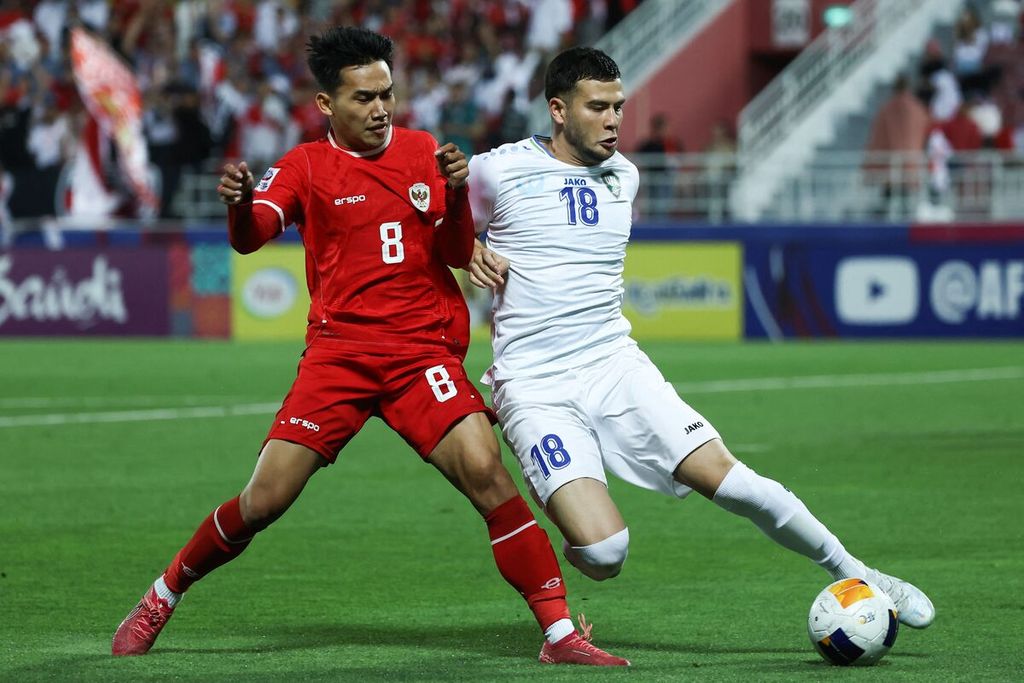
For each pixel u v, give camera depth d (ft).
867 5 303.68
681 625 68.08
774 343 239.71
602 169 66.49
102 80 267.39
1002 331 234.99
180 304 263.29
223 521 61.41
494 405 66.85
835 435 136.26
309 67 61.26
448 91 289.12
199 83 288.92
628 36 303.68
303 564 83.46
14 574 80.59
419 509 101.45
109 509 101.65
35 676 57.88
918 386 176.86
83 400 169.68
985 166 257.34
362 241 61.57
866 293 240.32
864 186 261.85
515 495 61.16
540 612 60.54
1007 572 79.10
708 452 62.54
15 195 278.87
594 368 64.75
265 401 168.45
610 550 61.21
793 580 78.48
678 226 248.52
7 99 293.23
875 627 58.18
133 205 281.13
